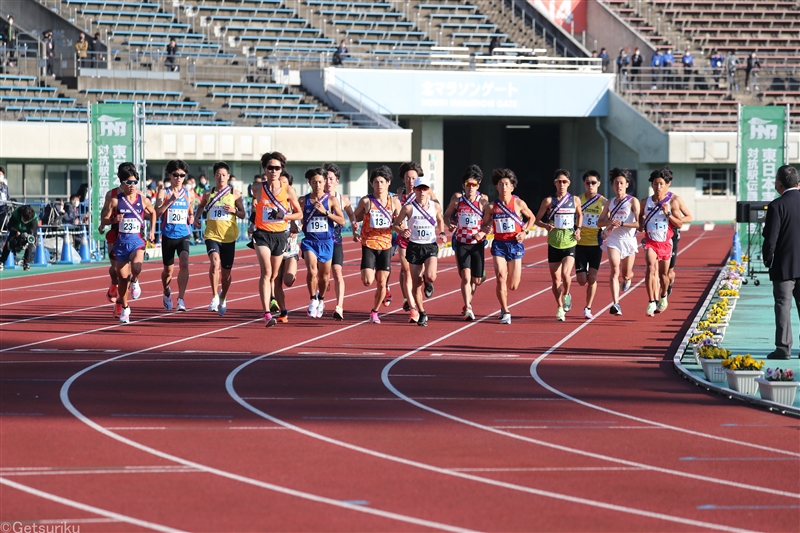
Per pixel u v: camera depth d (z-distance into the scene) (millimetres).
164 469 17672
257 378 26422
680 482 17141
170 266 39688
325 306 43719
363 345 32406
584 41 131000
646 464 18297
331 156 106625
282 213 35375
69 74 103438
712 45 133125
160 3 114938
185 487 16578
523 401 23766
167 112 102750
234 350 31141
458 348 31922
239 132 102625
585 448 19422
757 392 24500
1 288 51594
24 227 60844
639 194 121938
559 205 38062
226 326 36938
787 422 21781
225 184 38375
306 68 115250
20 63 102375
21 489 16359
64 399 23562
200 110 105062
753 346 32906
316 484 16812
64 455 18516
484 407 23078
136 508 15406
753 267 62438
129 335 34469
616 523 14914
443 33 125875
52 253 69125
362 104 112438
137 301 45719
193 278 57188
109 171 66812
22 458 18250
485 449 19297
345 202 37219
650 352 31359
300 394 24359
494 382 26125
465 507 15625
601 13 133875
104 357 29719
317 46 118438
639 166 121438
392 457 18656
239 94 108000
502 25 129875
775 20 136375
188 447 19203
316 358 29719
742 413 22656
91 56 105875
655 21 134875
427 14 128250
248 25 118125
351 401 23609
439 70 115688
